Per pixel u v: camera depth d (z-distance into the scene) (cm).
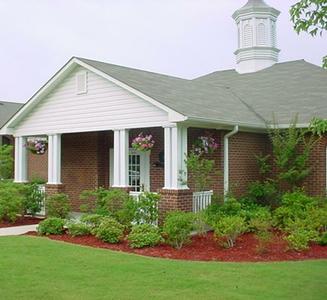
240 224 1075
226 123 1322
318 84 1797
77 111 1550
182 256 989
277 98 1742
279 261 936
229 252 1021
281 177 1454
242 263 907
